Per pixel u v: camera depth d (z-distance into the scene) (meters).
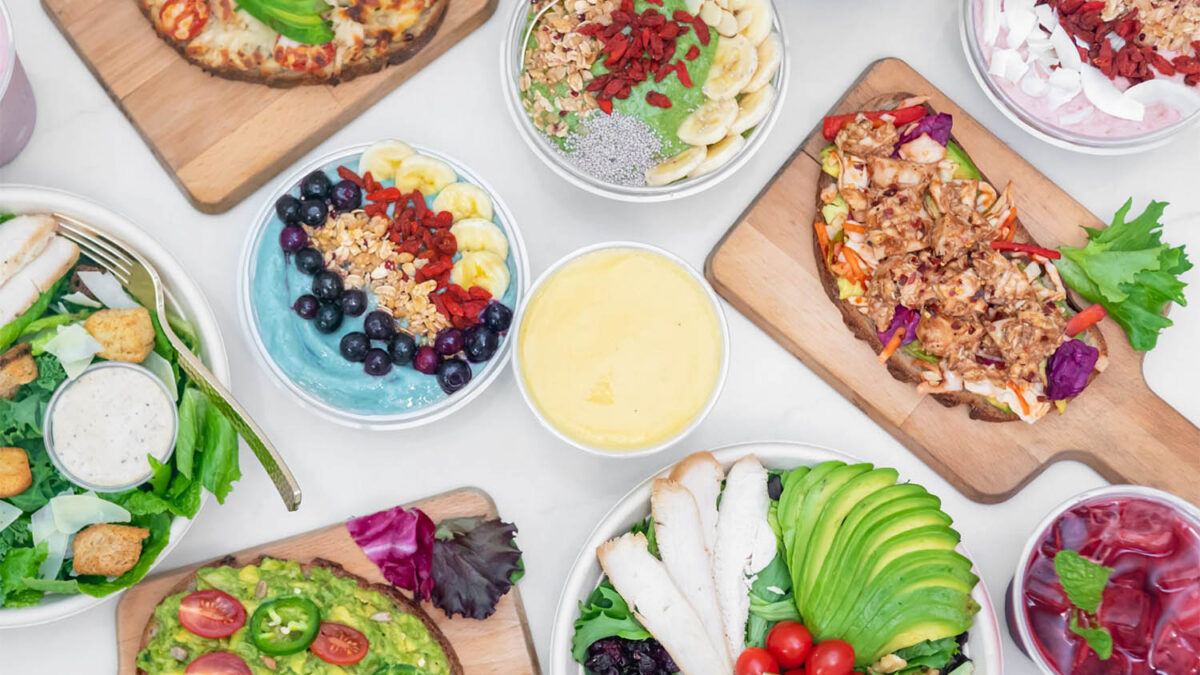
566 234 0.88
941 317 0.82
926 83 0.87
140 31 0.86
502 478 0.87
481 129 0.89
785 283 0.86
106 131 0.87
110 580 0.81
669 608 0.78
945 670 0.80
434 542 0.82
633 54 0.86
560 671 0.80
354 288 0.84
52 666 0.84
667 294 0.83
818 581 0.78
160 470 0.80
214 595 0.81
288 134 0.86
